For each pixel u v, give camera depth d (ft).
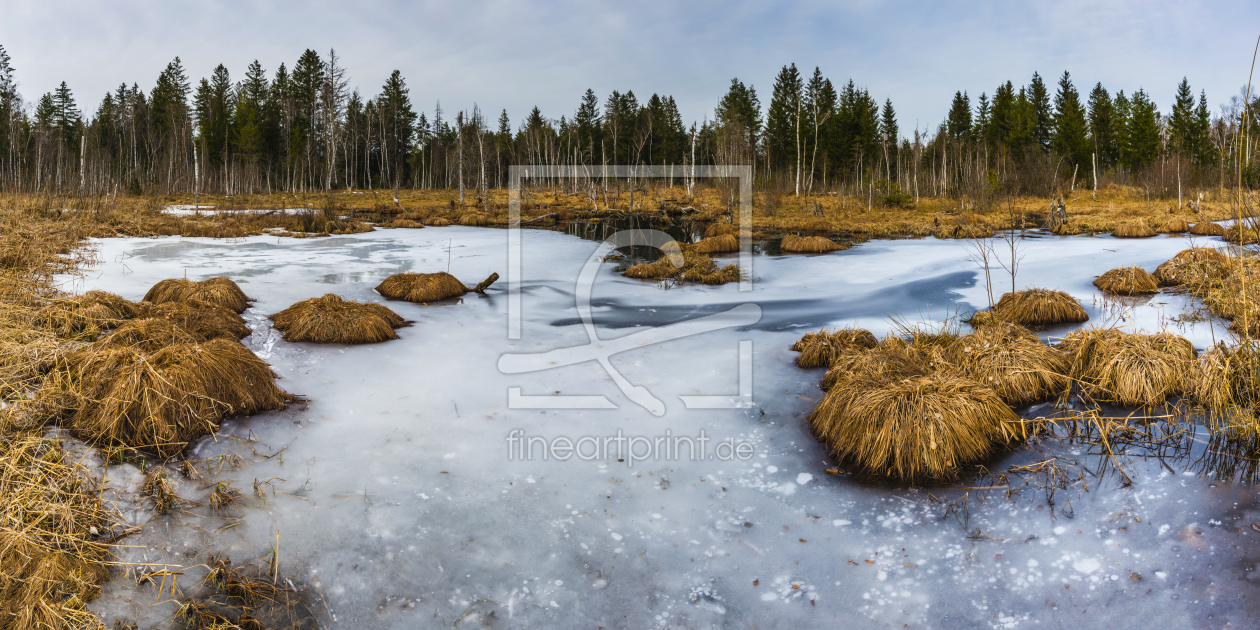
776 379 25.41
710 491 16.52
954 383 19.04
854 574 13.23
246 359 20.86
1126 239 76.28
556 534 14.58
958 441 17.24
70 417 18.15
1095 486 16.17
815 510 15.60
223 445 18.01
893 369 21.84
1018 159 193.16
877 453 17.24
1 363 20.21
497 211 131.75
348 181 236.22
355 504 15.56
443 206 147.84
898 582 12.94
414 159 261.44
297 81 264.11
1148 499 15.49
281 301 38.52
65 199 95.14
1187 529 14.23
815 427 19.98
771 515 15.42
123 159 223.10
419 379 24.71
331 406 21.58
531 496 16.15
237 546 13.74
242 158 219.61
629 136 241.14
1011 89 228.22
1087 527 14.49
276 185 231.71
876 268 58.75
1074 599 12.27
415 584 12.84
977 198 127.03
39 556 11.95
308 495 15.85
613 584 12.97
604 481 16.98
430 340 30.76
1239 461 17.06
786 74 246.47
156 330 23.04
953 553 13.82
